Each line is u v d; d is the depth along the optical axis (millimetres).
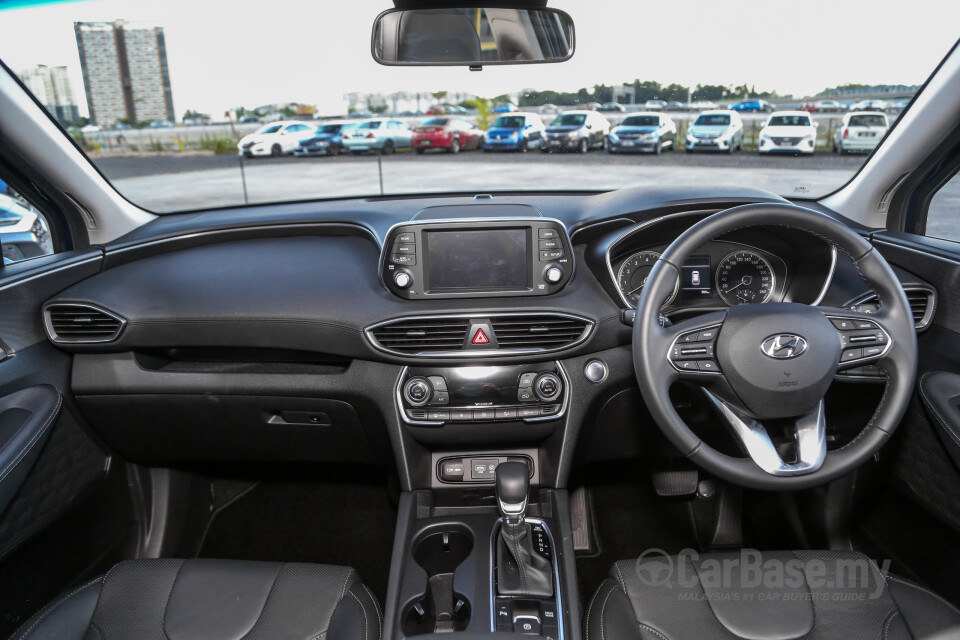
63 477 1822
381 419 1852
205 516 2441
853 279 1817
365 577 2182
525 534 1572
